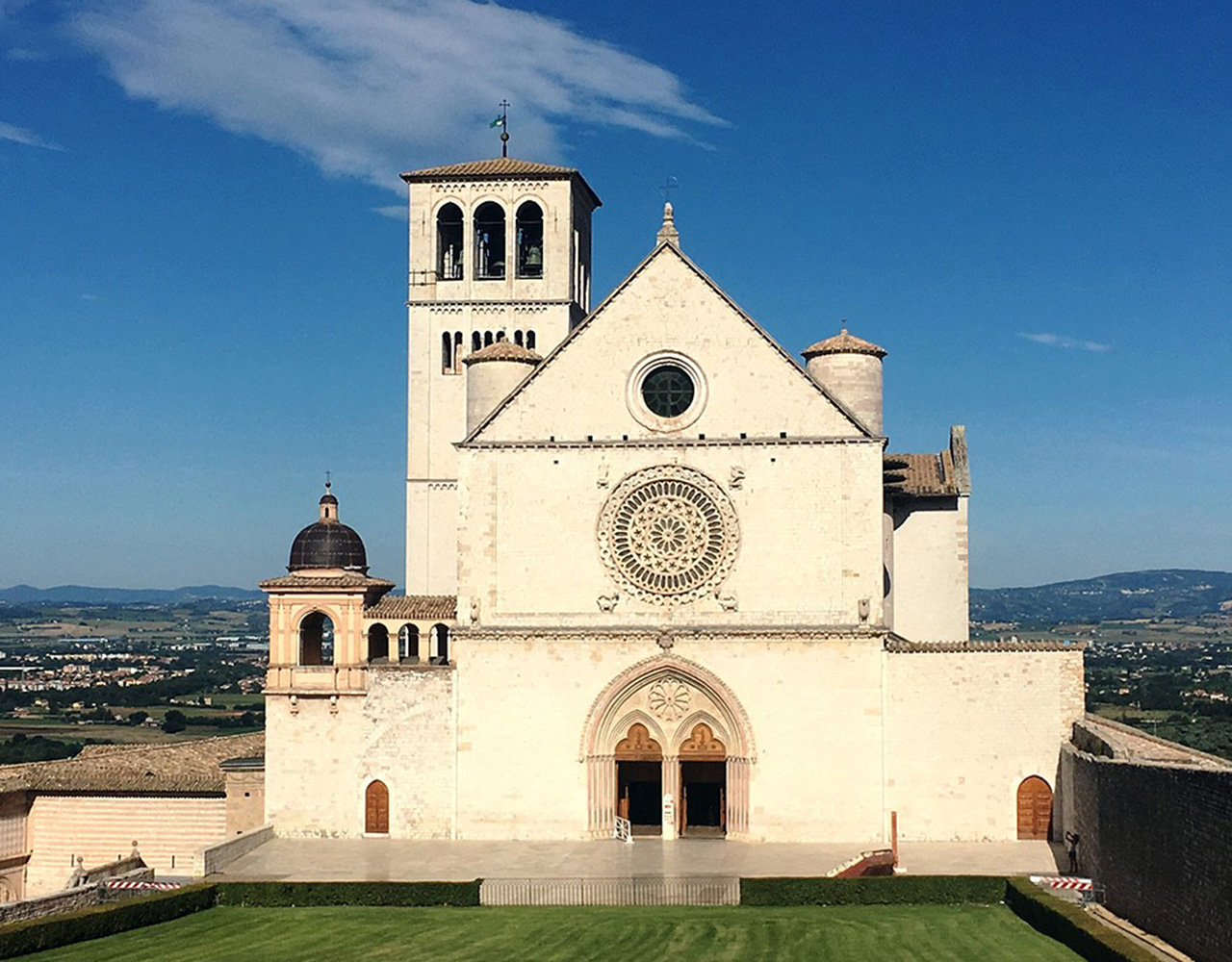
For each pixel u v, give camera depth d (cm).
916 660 8275
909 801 8231
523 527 8538
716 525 8425
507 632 8469
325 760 8575
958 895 6900
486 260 11775
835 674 8294
